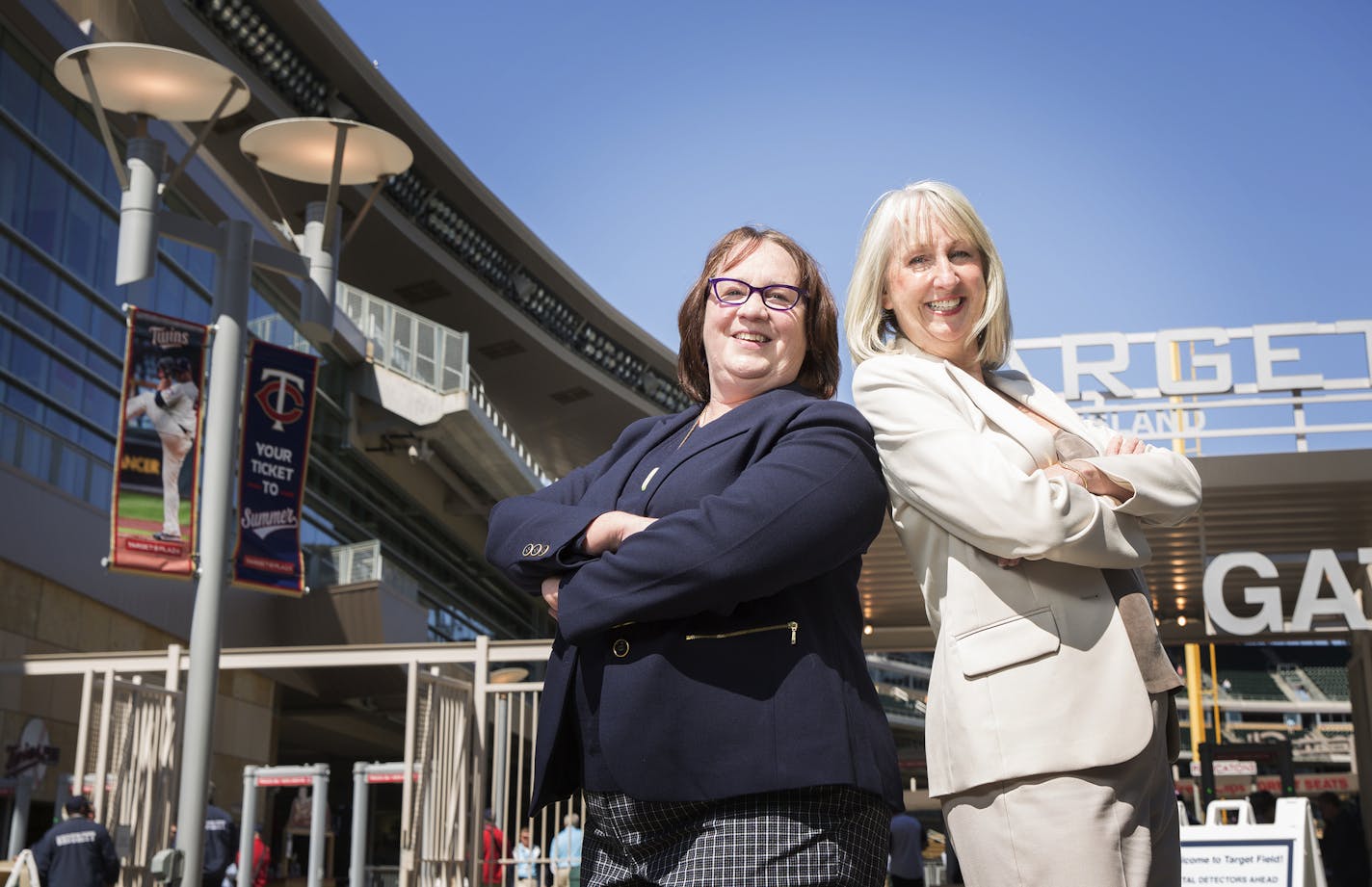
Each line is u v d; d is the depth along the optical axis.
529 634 42.09
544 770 1.78
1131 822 1.87
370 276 45.78
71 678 17.61
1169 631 14.02
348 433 28.86
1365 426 10.10
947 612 2.02
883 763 1.70
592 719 1.74
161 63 7.75
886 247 2.32
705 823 1.64
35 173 18.69
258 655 10.07
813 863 1.60
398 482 31.39
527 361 51.44
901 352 2.32
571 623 1.71
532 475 34.22
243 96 8.15
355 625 23.38
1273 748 13.66
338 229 8.99
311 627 23.48
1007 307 2.33
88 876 8.39
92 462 19.20
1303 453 10.19
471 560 36.88
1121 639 1.94
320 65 38.41
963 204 2.30
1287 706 50.31
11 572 16.41
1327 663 51.72
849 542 1.72
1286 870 4.70
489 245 47.69
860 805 1.66
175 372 10.59
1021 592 1.96
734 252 2.11
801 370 2.16
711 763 1.62
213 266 24.36
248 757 22.70
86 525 18.30
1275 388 10.23
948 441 1.99
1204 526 11.32
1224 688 51.66
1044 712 1.89
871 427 2.00
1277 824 4.77
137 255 7.95
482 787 9.22
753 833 1.61
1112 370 10.48
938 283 2.26
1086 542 1.89
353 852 9.94
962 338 2.27
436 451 31.66
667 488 1.87
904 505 2.10
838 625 1.77
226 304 8.17
